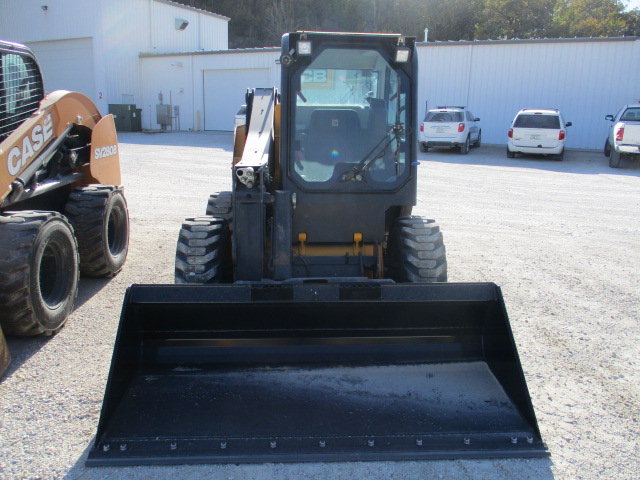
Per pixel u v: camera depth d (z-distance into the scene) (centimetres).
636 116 1894
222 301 372
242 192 409
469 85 2514
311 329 393
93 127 683
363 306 386
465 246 859
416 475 326
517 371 358
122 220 714
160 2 3288
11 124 515
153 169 1593
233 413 351
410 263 449
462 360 397
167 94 3244
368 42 438
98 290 634
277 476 320
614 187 1454
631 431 378
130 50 3191
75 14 3036
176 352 390
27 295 461
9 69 512
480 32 4456
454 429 344
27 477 318
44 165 579
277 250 419
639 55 2233
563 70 2355
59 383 424
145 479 315
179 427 338
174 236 876
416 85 450
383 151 452
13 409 387
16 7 3209
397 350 397
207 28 3681
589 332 543
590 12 4616
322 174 449
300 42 422
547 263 775
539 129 1984
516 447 336
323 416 350
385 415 353
